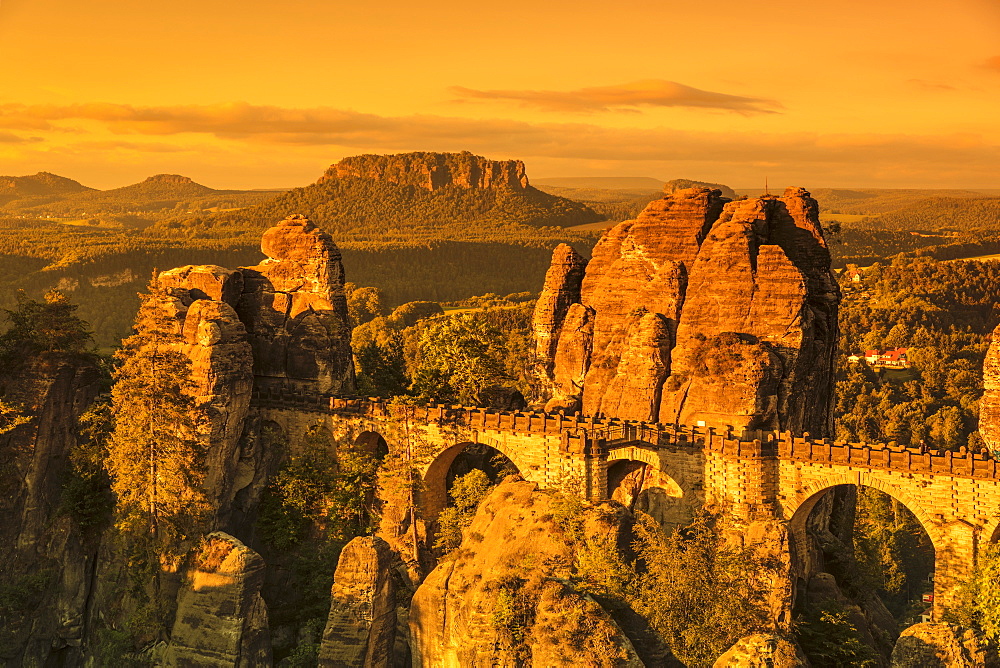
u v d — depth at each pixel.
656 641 60.81
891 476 76.56
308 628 85.38
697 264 93.62
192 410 89.12
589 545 74.88
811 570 83.69
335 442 95.69
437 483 92.94
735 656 49.84
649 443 86.38
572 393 105.19
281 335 101.31
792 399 88.81
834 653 74.06
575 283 112.31
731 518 81.62
